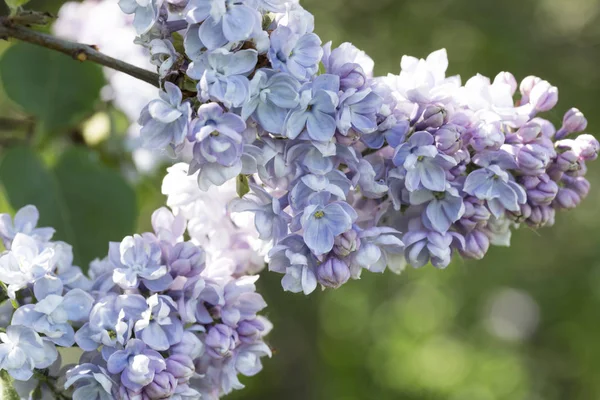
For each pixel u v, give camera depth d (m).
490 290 2.83
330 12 2.22
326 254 0.81
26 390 0.83
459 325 3.19
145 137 0.79
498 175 0.82
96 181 0.95
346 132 0.80
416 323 3.50
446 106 0.82
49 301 0.81
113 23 1.00
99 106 1.01
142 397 0.80
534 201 0.83
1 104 1.11
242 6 0.79
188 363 0.80
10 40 0.87
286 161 0.80
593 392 2.98
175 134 0.79
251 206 0.82
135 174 1.02
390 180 0.83
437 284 3.07
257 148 0.80
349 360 3.43
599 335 2.74
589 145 0.83
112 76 1.01
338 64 0.81
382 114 0.81
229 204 0.83
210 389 0.84
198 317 0.82
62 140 1.00
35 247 0.82
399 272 0.85
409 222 0.84
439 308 3.38
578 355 2.90
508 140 0.83
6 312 0.83
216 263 0.84
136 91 1.01
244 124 0.78
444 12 2.22
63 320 0.81
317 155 0.81
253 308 0.83
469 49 2.21
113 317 0.81
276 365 2.32
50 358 0.81
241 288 0.83
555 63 2.26
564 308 2.72
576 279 2.68
